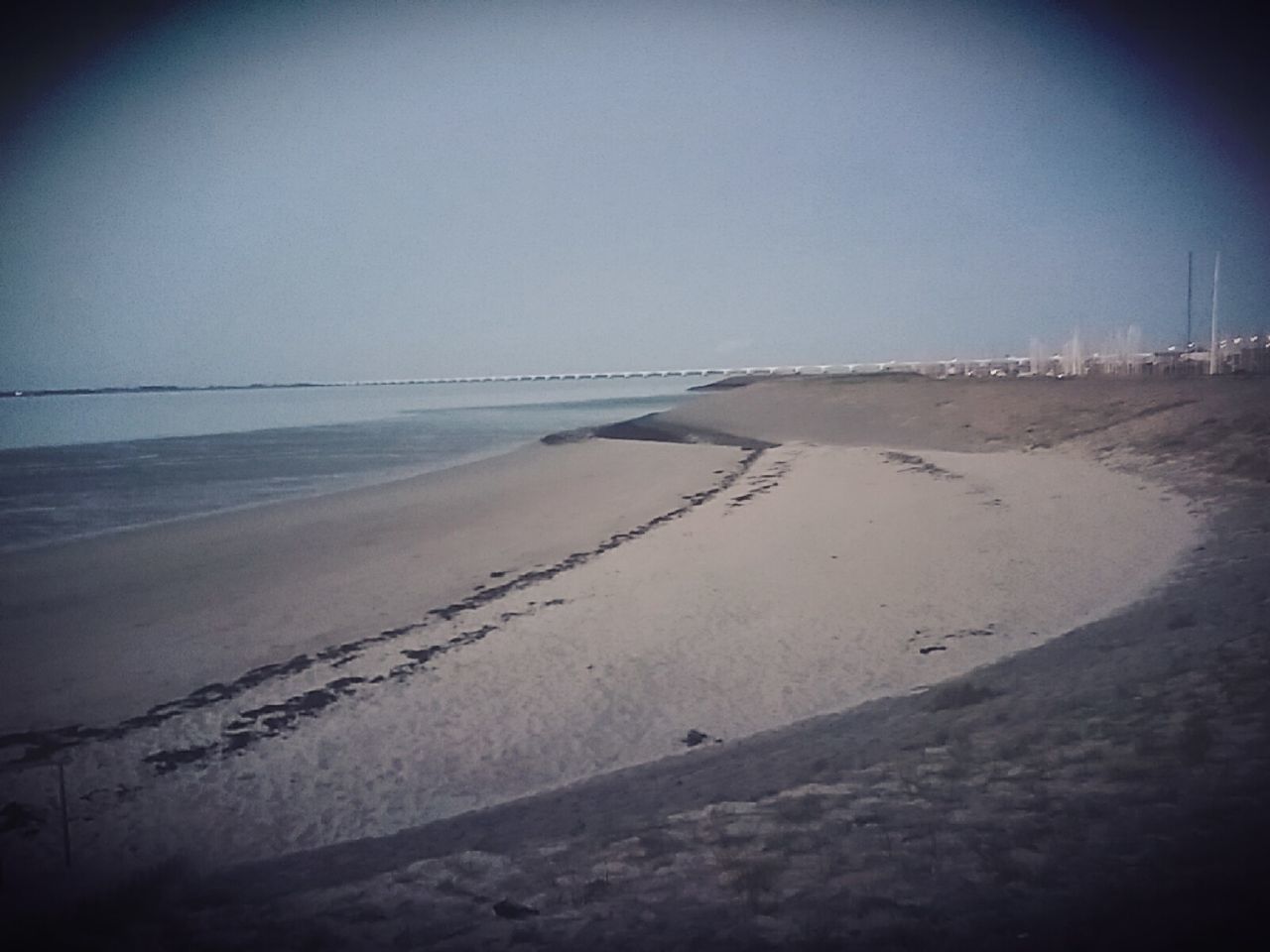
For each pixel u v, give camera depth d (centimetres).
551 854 556
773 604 1286
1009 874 441
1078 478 2200
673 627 1211
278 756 880
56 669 1141
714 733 875
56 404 14612
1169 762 548
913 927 403
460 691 1027
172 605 1430
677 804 627
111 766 868
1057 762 582
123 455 4122
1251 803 474
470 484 2762
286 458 3875
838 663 1040
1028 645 1025
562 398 12875
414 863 574
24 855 691
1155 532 1524
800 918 424
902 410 4234
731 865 492
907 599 1266
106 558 1802
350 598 1434
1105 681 753
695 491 2395
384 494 2594
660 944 416
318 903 512
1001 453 2930
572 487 2603
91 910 520
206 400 16225
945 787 571
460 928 456
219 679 1093
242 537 1977
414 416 7669
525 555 1686
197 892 555
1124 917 386
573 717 938
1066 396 3681
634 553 1647
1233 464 2009
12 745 922
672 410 5831
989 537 1591
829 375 8406
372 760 861
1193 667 743
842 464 2755
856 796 581
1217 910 381
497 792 776
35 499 2688
